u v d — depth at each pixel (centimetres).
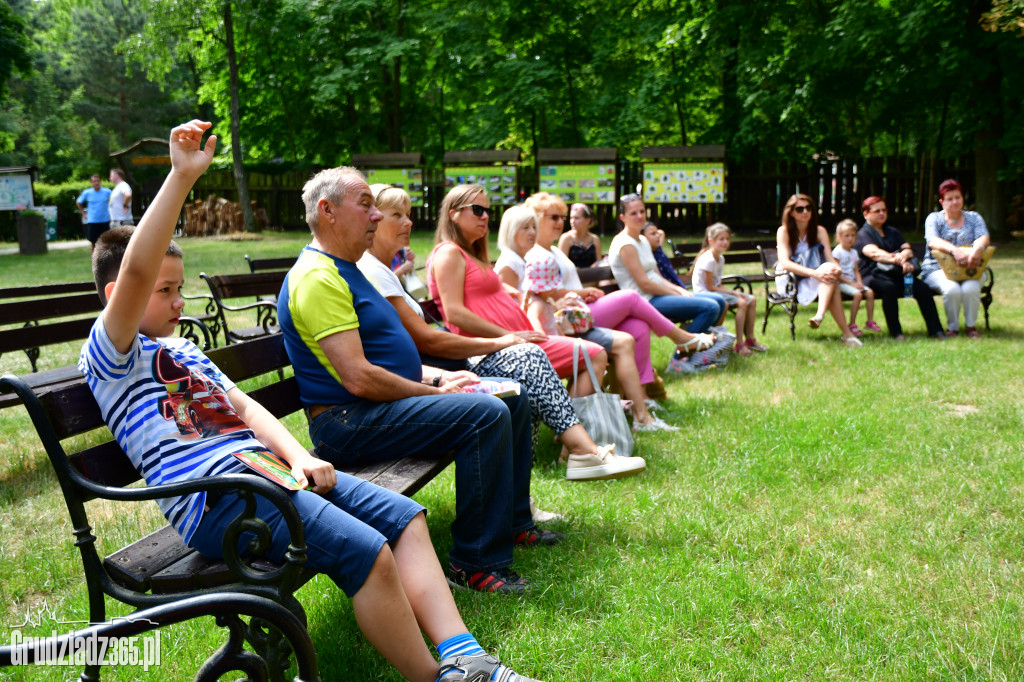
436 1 2338
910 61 1537
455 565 316
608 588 312
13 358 780
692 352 667
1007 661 260
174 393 228
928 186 1989
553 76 2106
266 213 2505
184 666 263
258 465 224
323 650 267
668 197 1953
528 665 264
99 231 1725
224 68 2530
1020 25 1070
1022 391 586
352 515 242
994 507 385
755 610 294
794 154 2027
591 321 514
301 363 309
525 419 343
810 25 1788
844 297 802
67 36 4041
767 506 390
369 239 310
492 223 2122
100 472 230
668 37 1831
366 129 2544
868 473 429
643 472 435
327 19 2225
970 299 787
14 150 4072
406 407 302
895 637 276
